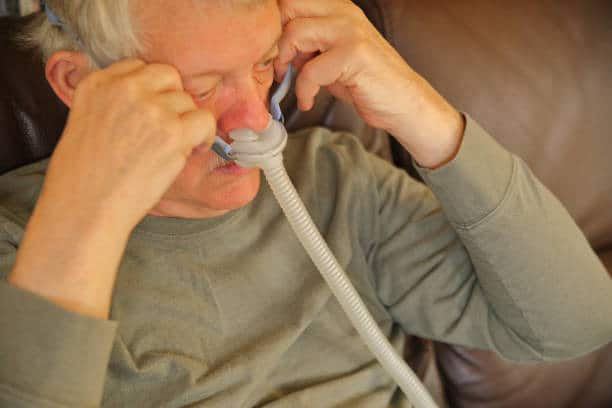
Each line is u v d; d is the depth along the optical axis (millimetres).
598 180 1413
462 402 1292
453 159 897
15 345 679
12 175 993
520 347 1000
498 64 1316
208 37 715
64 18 772
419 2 1285
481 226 918
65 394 680
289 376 969
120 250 707
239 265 958
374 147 1271
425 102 892
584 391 1349
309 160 1070
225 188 869
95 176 695
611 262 1415
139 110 693
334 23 843
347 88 895
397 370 928
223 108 775
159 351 877
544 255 933
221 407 879
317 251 849
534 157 1354
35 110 1065
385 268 1071
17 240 878
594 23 1395
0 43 1064
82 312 689
